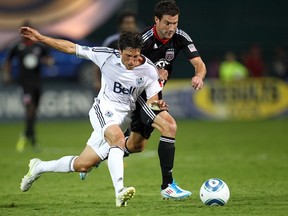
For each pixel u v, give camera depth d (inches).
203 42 4003.4
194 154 2324.1
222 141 2755.9
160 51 1352.1
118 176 1209.4
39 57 2544.3
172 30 1305.4
